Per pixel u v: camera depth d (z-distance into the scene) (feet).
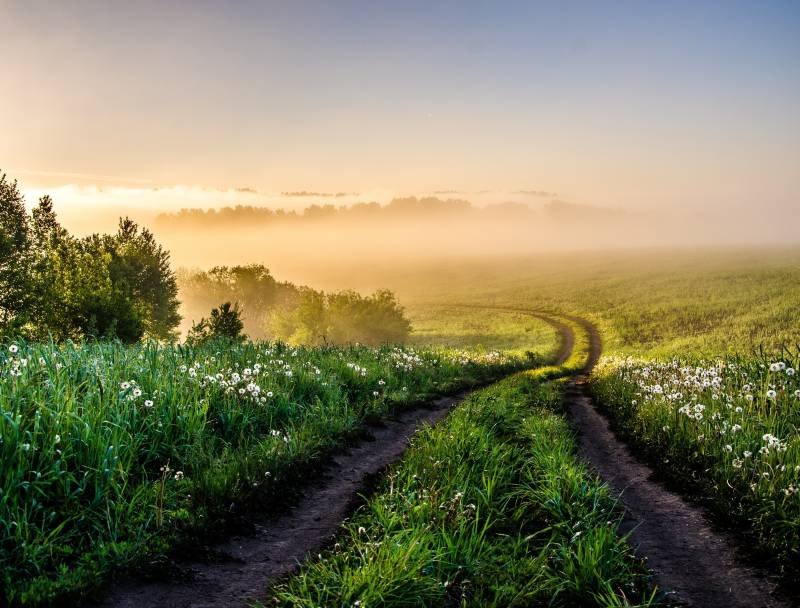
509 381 77.61
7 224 124.36
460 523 21.54
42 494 20.47
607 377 78.89
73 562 18.04
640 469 33.32
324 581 17.75
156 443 27.53
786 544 19.83
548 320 293.23
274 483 26.73
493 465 29.48
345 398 45.32
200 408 32.09
